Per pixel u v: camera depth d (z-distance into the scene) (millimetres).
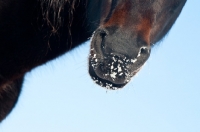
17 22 2674
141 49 2381
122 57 2357
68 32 2701
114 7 2432
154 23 2465
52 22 2654
